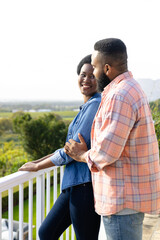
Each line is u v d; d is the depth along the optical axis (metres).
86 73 1.67
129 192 1.24
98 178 1.32
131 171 1.25
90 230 1.55
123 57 1.31
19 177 1.56
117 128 1.19
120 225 1.26
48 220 1.66
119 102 1.21
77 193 1.53
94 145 1.28
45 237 1.66
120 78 1.30
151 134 1.29
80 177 1.52
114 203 1.24
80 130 1.50
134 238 1.27
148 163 1.26
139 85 1.31
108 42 1.31
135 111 1.22
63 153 1.55
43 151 12.99
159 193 1.29
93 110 1.51
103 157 1.22
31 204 1.73
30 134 12.79
